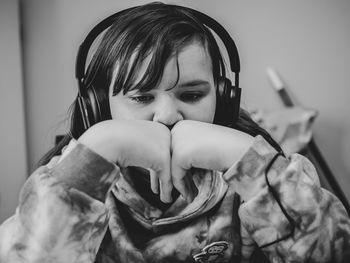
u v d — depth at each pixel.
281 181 0.55
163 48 0.58
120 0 1.69
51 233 0.51
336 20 1.76
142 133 0.56
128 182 0.65
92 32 0.69
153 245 0.63
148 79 0.57
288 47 1.76
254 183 0.56
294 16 1.75
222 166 0.57
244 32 1.74
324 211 0.56
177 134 0.58
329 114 1.79
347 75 1.78
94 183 0.53
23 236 0.52
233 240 0.64
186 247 0.63
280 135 1.56
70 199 0.52
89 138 0.55
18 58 1.65
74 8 1.69
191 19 0.65
